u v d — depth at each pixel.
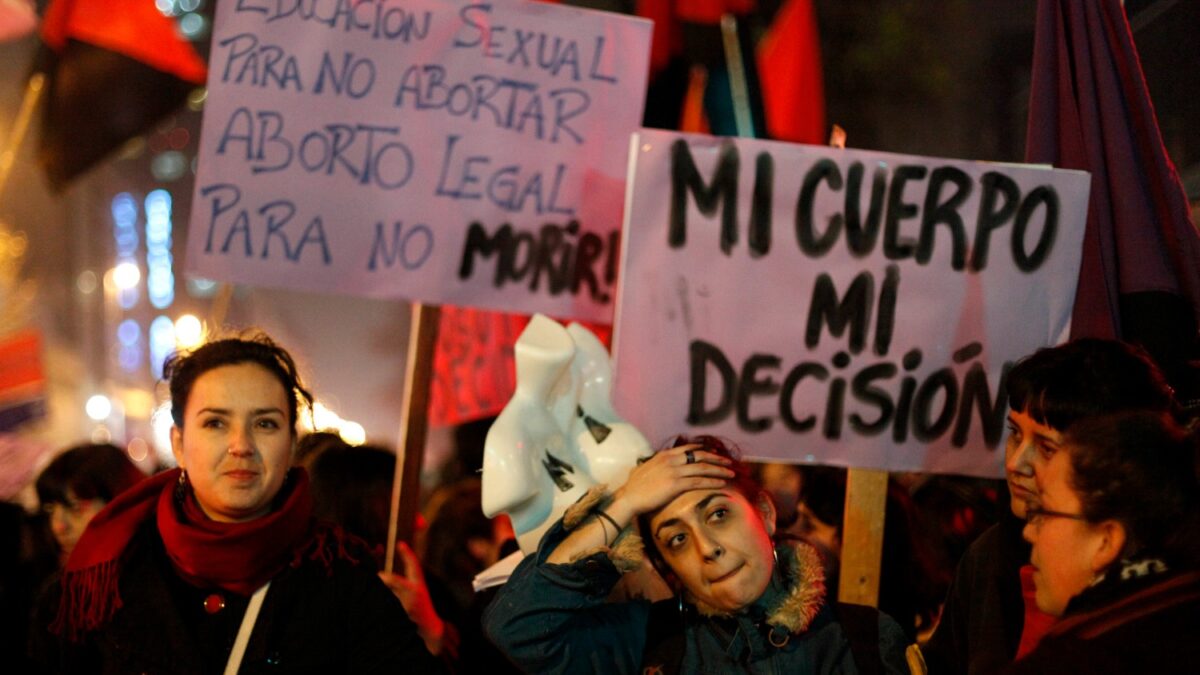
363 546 2.61
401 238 3.64
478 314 5.26
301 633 2.47
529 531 2.61
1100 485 2.00
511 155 3.71
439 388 5.34
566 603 2.34
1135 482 1.98
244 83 3.59
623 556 2.33
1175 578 1.90
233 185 3.57
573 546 2.36
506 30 3.72
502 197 3.69
